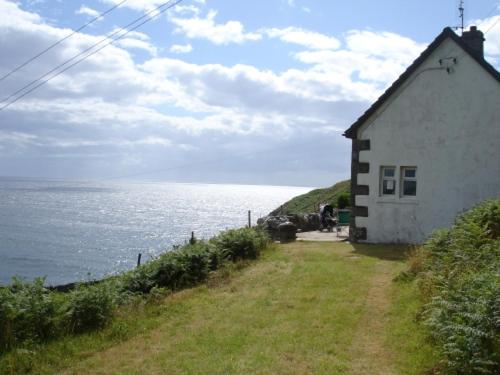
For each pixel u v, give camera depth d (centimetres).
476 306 707
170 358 824
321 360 777
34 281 1041
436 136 1811
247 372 746
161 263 1389
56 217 7775
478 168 1755
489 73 1736
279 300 1130
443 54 1789
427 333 811
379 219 1895
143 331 976
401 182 1886
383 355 788
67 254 4331
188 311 1091
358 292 1155
